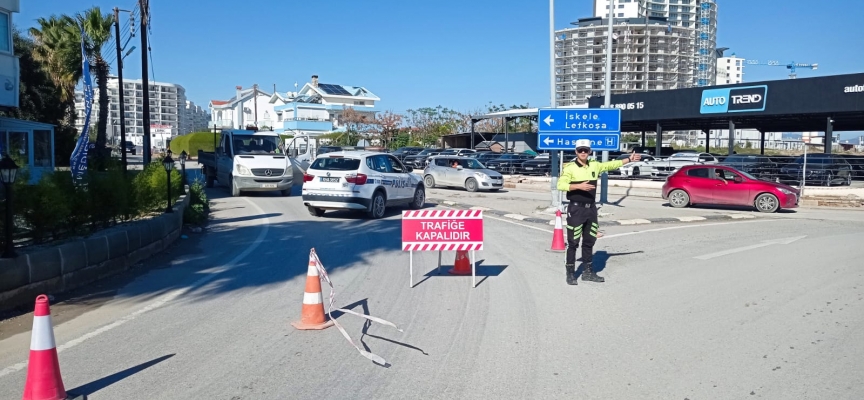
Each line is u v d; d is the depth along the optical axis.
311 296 6.71
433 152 48.22
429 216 8.65
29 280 7.47
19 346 6.05
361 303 7.72
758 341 6.23
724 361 5.65
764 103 36.84
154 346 6.05
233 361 5.64
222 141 24.47
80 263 8.41
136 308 7.44
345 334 6.25
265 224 15.16
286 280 8.99
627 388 5.02
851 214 20.67
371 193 16.17
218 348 5.99
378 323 6.84
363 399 4.81
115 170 11.07
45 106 39.16
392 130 68.38
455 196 25.33
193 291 8.31
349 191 15.89
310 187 16.23
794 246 12.41
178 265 10.04
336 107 80.38
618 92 101.31
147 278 9.07
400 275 9.40
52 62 37.16
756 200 20.73
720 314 7.24
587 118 16.97
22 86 37.38
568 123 17.00
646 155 36.22
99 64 36.78
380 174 16.73
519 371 5.40
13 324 6.72
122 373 5.33
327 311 7.32
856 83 33.16
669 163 33.84
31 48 37.97
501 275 9.42
